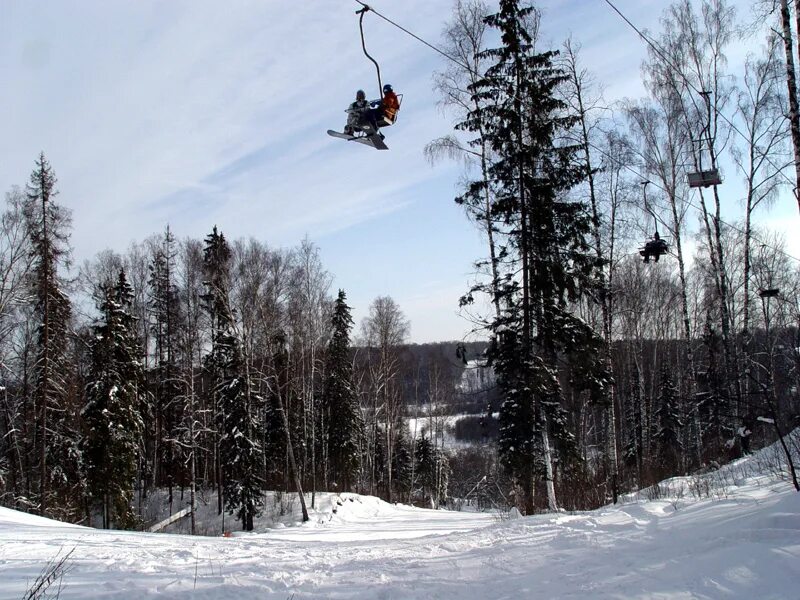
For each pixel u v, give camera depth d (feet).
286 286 102.78
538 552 24.30
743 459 54.85
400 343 149.07
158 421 119.75
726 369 65.82
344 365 132.36
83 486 94.53
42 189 84.64
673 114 70.23
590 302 65.57
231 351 92.07
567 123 58.23
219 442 92.07
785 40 41.32
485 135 58.23
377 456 170.60
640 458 86.53
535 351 60.29
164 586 21.34
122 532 45.11
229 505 88.12
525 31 56.24
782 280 94.89
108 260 127.44
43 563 25.99
